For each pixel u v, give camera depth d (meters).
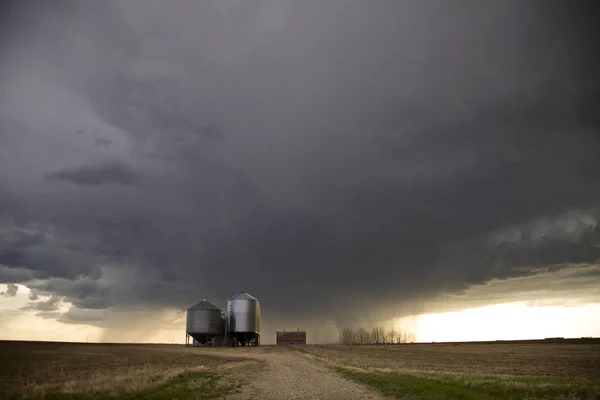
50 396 28.58
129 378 38.97
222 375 44.16
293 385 35.34
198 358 84.00
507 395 27.48
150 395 28.09
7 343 156.62
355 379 39.94
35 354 94.00
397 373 44.81
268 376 44.03
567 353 101.00
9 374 49.53
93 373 50.09
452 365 63.53
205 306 154.62
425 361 73.38
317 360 76.25
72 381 37.50
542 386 30.80
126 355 93.19
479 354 99.00
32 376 46.94
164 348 135.38
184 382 36.97
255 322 157.88
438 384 32.75
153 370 52.78
